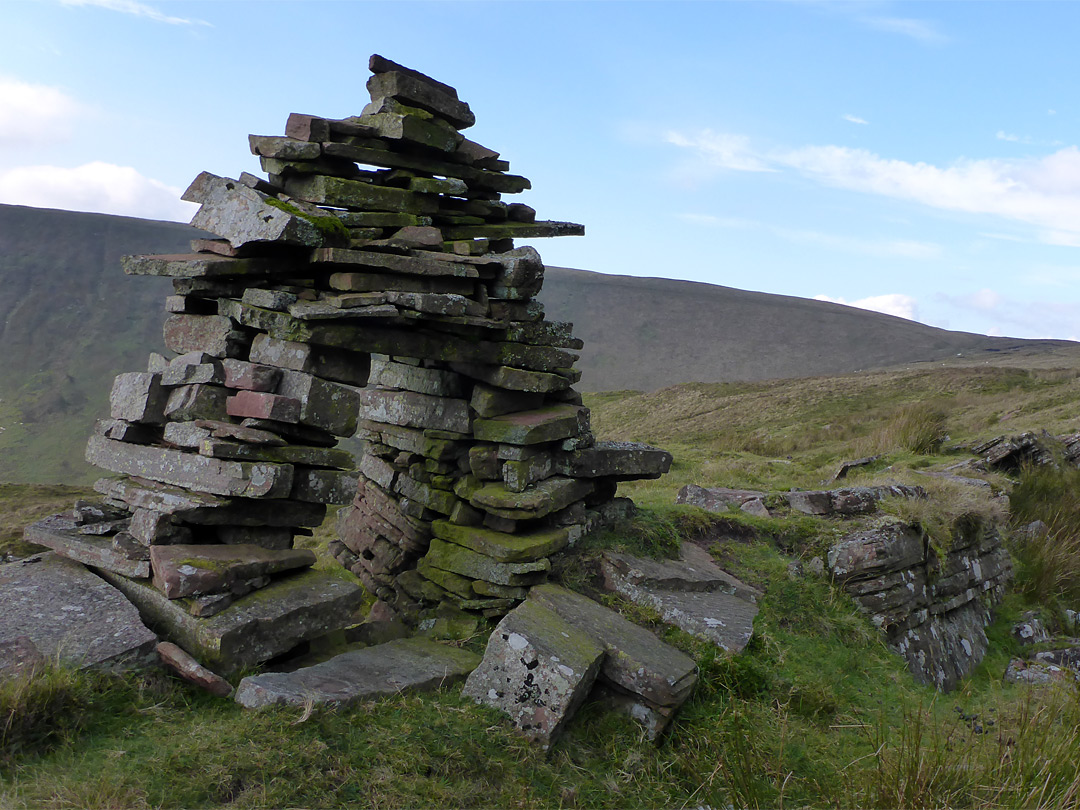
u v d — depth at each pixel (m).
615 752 4.46
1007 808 3.65
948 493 8.80
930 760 4.20
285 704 3.99
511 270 6.01
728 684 5.16
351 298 5.09
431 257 5.57
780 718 4.91
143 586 4.76
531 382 6.38
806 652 5.79
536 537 6.11
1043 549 9.40
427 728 4.14
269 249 5.29
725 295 126.12
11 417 84.06
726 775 4.22
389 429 7.27
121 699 3.98
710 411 32.53
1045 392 21.11
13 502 15.10
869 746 4.77
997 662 7.36
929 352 102.12
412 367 6.94
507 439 6.12
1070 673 6.05
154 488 5.35
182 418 5.26
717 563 6.88
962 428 18.00
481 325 5.89
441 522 6.56
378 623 5.97
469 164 6.55
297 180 5.74
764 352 107.88
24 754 3.44
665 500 9.23
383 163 5.91
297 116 5.63
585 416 6.70
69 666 3.93
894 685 5.77
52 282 112.50
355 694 4.25
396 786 3.62
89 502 5.70
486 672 4.62
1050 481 11.33
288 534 5.48
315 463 5.26
